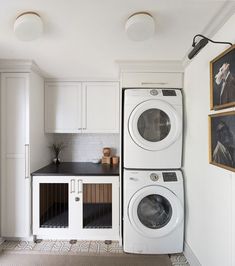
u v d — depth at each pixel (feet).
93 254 6.56
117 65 6.84
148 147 6.42
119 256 6.47
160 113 6.66
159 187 6.34
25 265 6.03
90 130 8.38
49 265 6.04
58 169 7.80
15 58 6.39
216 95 4.35
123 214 6.64
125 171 6.48
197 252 5.58
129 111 6.41
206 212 5.03
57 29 4.59
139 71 6.66
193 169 5.84
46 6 3.78
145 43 5.29
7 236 6.98
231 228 3.96
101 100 8.37
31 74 7.03
